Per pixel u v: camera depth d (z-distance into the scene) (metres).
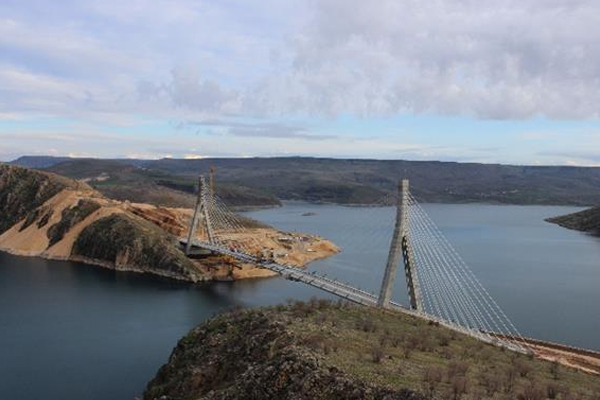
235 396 53.78
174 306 135.00
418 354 61.16
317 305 86.88
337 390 46.94
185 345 76.56
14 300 138.50
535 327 119.44
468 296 145.25
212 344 71.94
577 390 56.88
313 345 57.88
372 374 48.94
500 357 71.50
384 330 73.00
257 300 143.62
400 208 103.88
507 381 52.66
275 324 67.62
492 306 136.50
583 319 126.00
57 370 90.88
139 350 100.81
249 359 63.00
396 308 102.31
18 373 89.56
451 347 71.00
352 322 75.19
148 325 117.12
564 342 109.69
